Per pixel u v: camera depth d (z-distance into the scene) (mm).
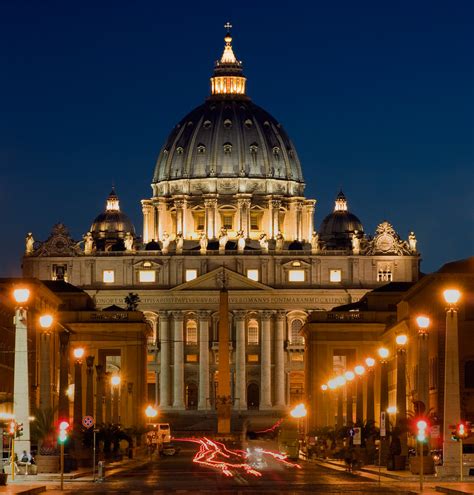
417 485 103312
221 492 98625
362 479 117562
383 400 139625
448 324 102875
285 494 95438
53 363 195750
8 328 171625
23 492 90375
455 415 105812
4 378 167625
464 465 117000
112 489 102125
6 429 118562
